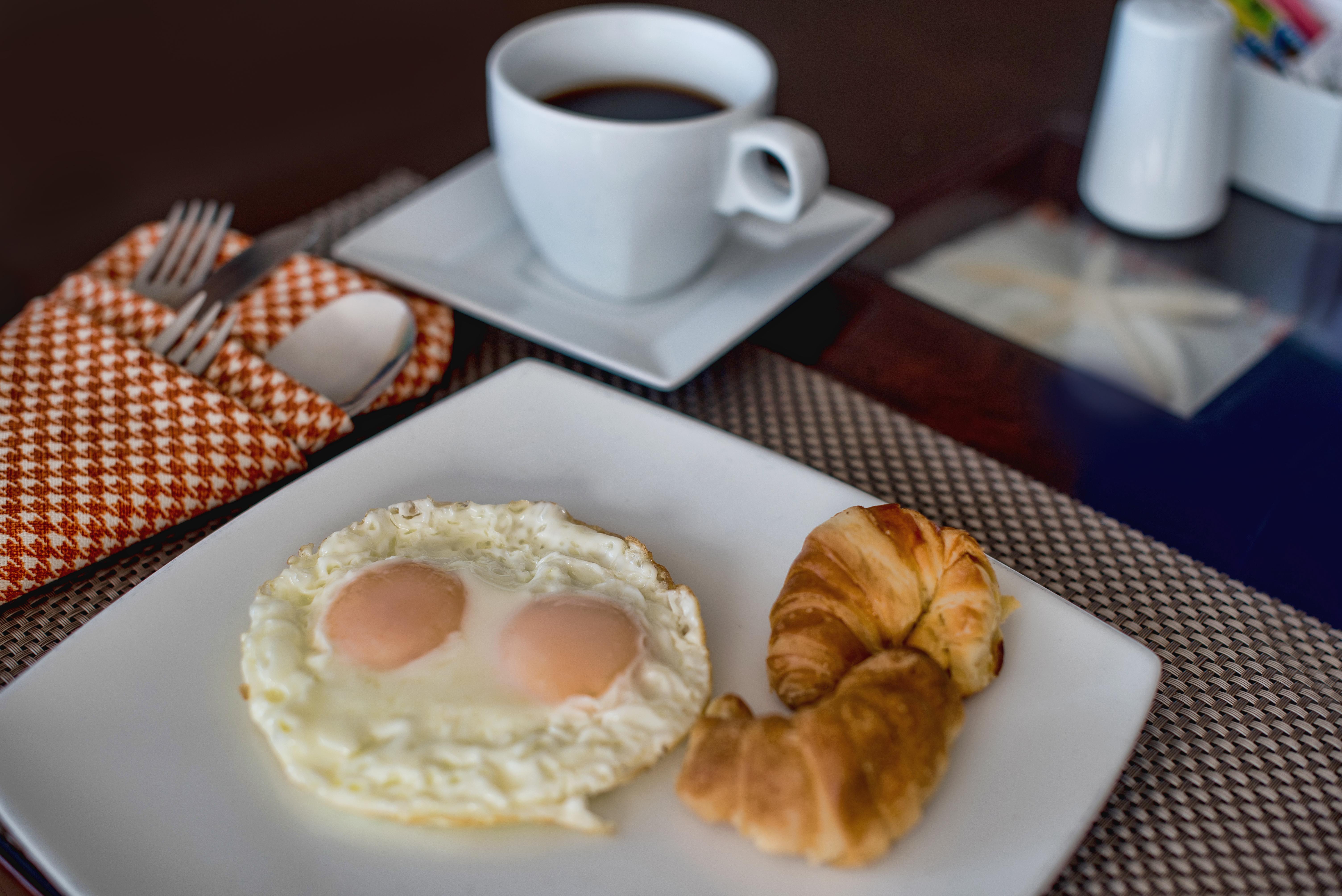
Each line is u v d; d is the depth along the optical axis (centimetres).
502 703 45
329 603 46
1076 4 96
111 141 87
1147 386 60
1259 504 55
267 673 45
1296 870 44
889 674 44
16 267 75
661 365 57
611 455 52
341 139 81
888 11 94
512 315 60
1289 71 67
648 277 62
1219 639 50
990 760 44
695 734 43
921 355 61
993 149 75
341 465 51
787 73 84
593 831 43
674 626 47
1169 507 55
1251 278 66
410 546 49
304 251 63
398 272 61
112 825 42
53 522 50
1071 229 69
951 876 42
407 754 43
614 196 58
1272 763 46
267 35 99
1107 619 50
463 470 52
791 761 42
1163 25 63
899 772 42
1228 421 58
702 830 43
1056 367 61
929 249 67
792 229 66
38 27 103
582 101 65
